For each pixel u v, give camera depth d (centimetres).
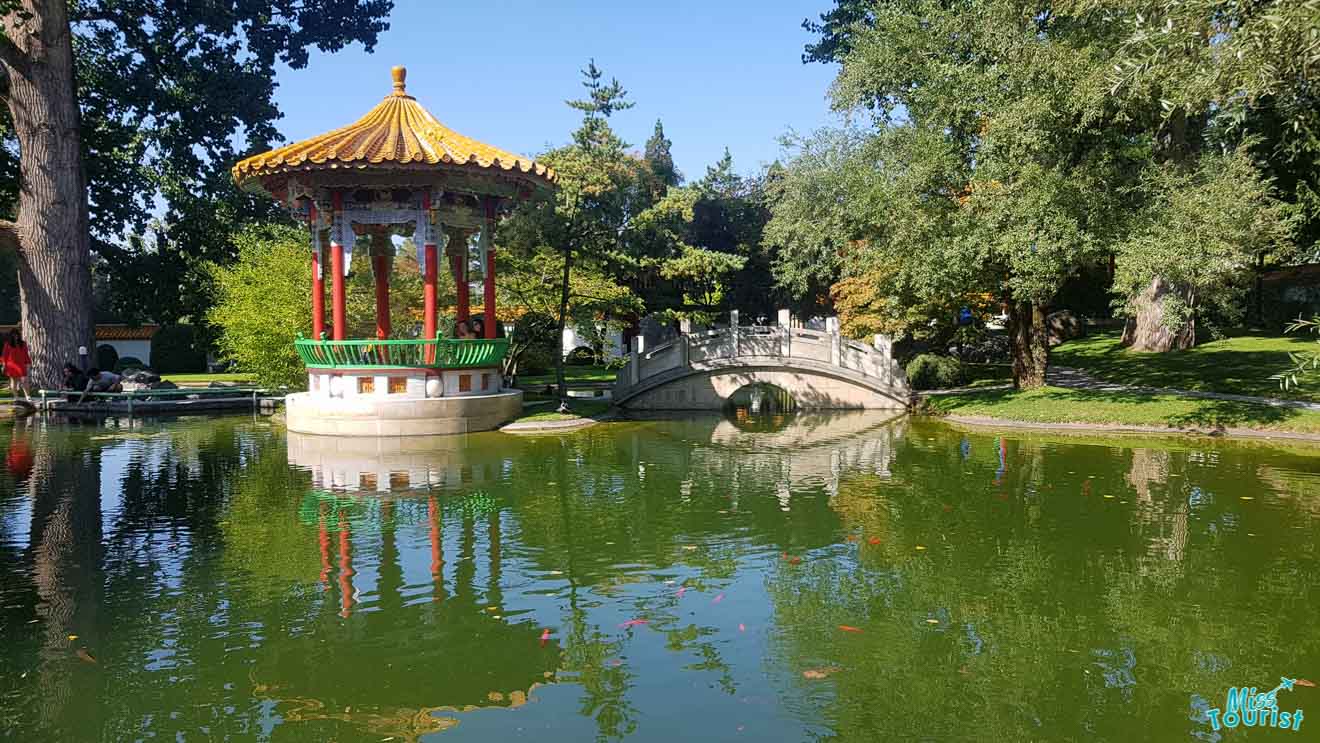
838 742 545
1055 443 1914
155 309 3744
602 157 2673
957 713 586
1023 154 2012
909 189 2200
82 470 1538
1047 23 2142
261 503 1252
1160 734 554
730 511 1214
